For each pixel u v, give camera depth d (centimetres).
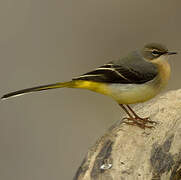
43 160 1493
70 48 1844
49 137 1549
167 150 857
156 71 1010
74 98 1700
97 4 1998
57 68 1766
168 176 827
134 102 1027
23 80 1678
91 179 801
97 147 878
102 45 1864
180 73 1727
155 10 1964
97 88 1020
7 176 1452
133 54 1046
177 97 1029
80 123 1620
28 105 1630
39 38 1859
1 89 1631
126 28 1912
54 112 1631
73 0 1995
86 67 1792
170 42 1845
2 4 1936
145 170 820
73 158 1506
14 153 1497
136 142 885
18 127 1555
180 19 1922
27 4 1952
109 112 1667
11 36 1834
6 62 1738
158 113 977
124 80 1005
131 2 1998
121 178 802
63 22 1931
